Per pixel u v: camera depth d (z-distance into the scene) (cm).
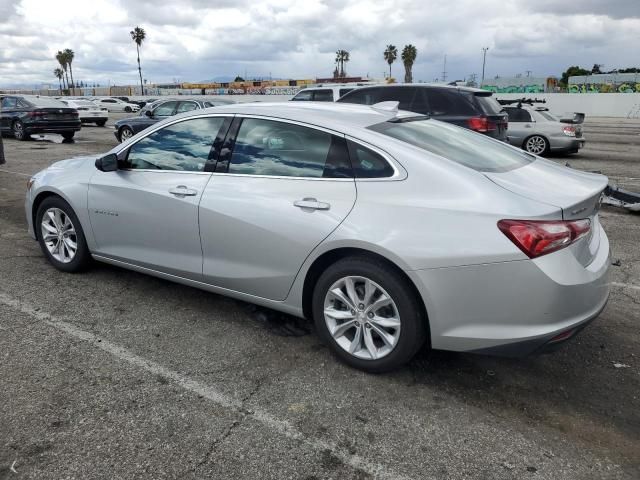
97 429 270
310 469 247
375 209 305
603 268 301
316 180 331
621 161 1372
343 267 316
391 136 329
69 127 1816
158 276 417
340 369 332
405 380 321
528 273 272
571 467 251
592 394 312
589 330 392
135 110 4369
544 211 276
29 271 488
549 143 1416
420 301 302
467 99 942
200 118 392
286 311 356
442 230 286
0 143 930
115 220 425
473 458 256
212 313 408
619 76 4578
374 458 254
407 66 7650
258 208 343
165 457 252
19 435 264
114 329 379
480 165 320
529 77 4919
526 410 295
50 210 477
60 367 327
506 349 286
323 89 1280
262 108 370
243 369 331
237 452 257
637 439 272
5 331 371
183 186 381
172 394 302
